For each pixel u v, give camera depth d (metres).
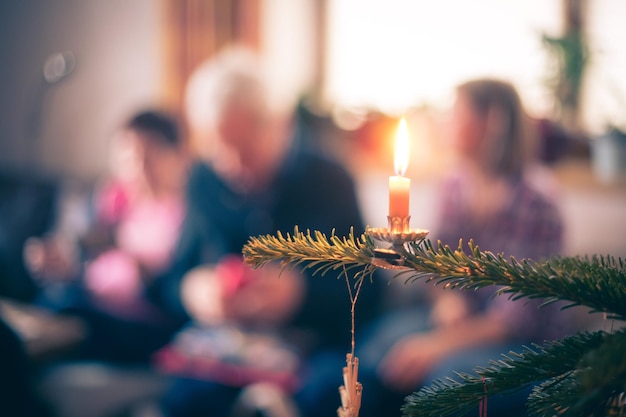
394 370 2.36
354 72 3.86
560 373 0.61
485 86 2.40
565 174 3.32
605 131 3.28
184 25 3.87
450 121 2.49
